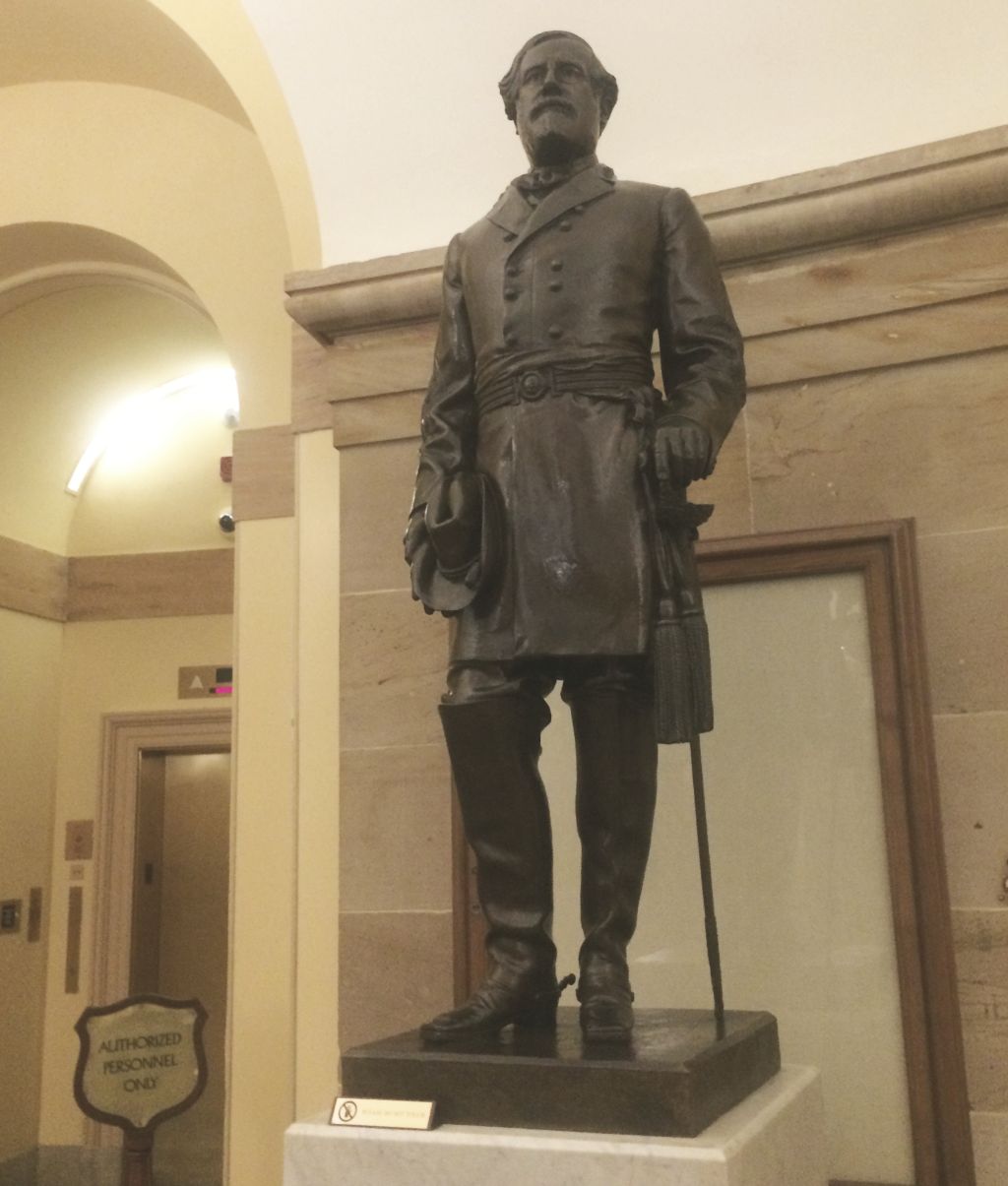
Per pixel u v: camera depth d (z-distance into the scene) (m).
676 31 3.24
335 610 3.52
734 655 2.98
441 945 3.12
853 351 2.98
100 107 4.95
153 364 6.94
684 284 1.99
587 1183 1.50
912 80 3.09
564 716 3.07
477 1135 1.58
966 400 2.89
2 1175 6.16
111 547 7.20
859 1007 2.74
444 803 3.19
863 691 2.87
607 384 1.89
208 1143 6.72
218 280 4.60
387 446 3.41
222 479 6.54
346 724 3.31
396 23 3.43
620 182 2.06
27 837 6.65
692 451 1.79
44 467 6.94
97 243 5.17
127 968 6.68
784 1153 1.74
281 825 3.81
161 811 7.14
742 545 2.96
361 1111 1.66
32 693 6.81
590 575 1.81
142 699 6.97
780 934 2.83
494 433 1.93
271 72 3.79
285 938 3.76
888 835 2.75
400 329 3.41
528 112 2.06
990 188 2.84
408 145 3.53
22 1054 6.43
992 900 2.68
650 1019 2.02
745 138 3.23
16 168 5.02
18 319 6.09
